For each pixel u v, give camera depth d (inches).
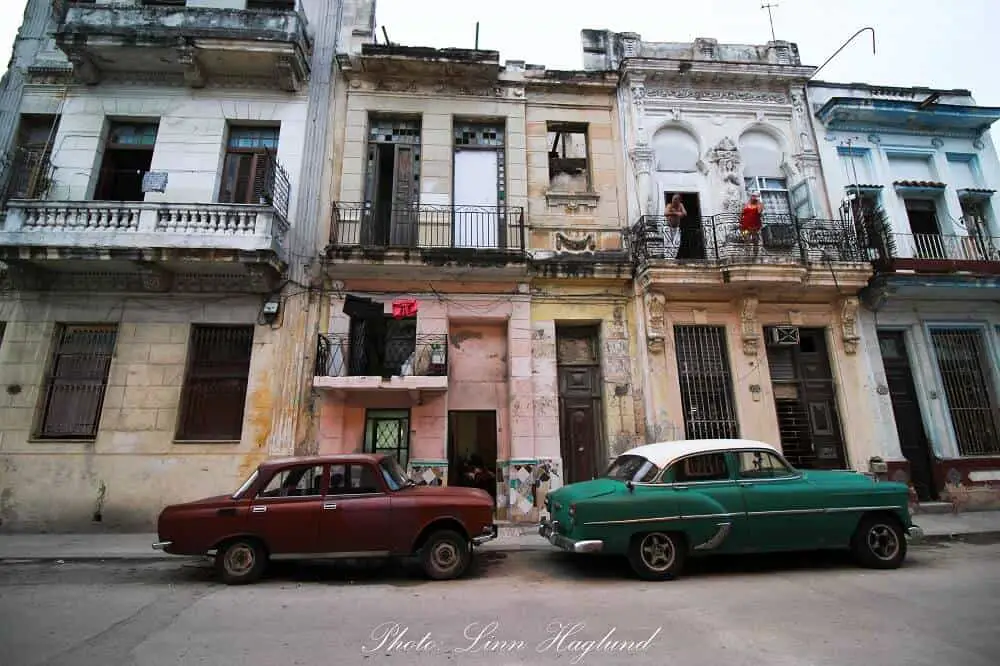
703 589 239.3
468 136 513.7
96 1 493.7
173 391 415.8
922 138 542.3
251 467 405.4
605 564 292.4
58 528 384.8
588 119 524.1
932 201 534.9
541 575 272.2
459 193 497.4
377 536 261.6
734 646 170.1
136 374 416.5
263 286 429.1
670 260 446.3
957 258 507.5
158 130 467.5
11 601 226.5
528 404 440.8
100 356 426.0
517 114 513.0
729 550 262.1
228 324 434.3
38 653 167.6
